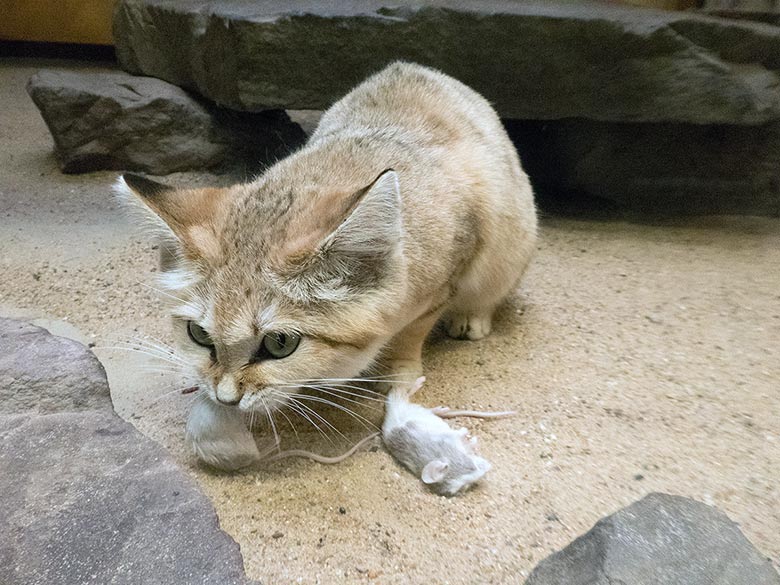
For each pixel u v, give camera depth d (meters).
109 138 0.74
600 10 0.62
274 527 0.28
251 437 0.31
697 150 0.68
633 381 0.40
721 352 0.43
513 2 0.65
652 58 0.59
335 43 0.62
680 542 0.23
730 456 0.33
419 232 0.32
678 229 0.66
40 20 1.15
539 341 0.44
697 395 0.38
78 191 0.70
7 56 1.21
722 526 0.23
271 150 0.80
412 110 0.40
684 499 0.25
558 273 0.55
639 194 0.71
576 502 0.30
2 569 0.20
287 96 0.64
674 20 0.58
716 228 0.67
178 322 0.30
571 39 0.59
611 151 0.69
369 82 0.45
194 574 0.20
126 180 0.29
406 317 0.33
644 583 0.21
